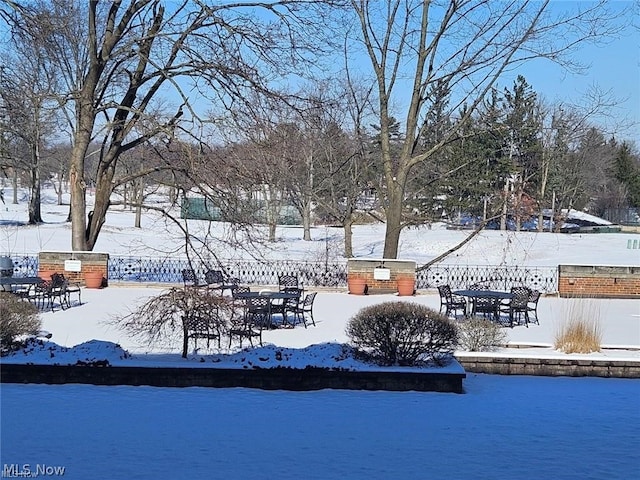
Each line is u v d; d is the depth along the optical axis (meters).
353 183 31.42
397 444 7.06
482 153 38.75
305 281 23.75
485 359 10.98
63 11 25.09
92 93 20.66
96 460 6.34
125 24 20.31
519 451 6.91
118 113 20.94
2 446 6.71
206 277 18.94
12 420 7.62
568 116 91.44
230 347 10.99
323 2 19.64
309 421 7.84
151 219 49.59
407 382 9.48
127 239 38.19
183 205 21.06
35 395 8.73
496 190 44.50
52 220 53.00
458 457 6.68
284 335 13.99
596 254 38.72
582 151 59.19
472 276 25.59
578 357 10.96
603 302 20.98
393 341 9.91
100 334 13.23
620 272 22.19
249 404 8.54
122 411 8.09
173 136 16.08
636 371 10.86
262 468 6.23
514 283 24.88
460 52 26.81
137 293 20.36
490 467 6.40
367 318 10.07
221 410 8.23
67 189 85.38
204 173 15.73
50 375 9.41
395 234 23.86
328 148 29.75
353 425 7.73
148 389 9.21
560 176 57.28
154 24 19.80
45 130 35.00
